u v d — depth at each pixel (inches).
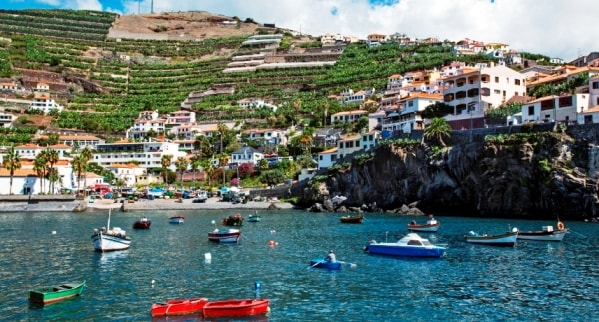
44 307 1715.1
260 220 4697.3
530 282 2085.4
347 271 2320.4
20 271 2285.9
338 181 6008.9
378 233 3676.2
